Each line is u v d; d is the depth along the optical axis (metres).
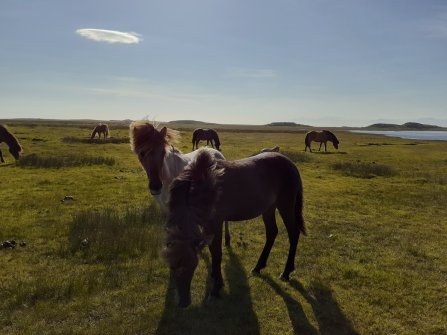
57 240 8.02
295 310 5.31
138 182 15.54
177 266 3.99
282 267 6.89
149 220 9.35
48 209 10.73
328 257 7.47
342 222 10.16
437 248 8.15
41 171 17.88
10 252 7.29
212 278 6.11
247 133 75.75
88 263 6.83
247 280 6.26
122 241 7.65
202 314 5.14
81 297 5.46
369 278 6.43
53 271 6.42
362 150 35.19
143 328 4.72
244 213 5.57
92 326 4.73
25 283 5.86
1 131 20.03
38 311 5.01
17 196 12.37
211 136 31.12
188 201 4.36
